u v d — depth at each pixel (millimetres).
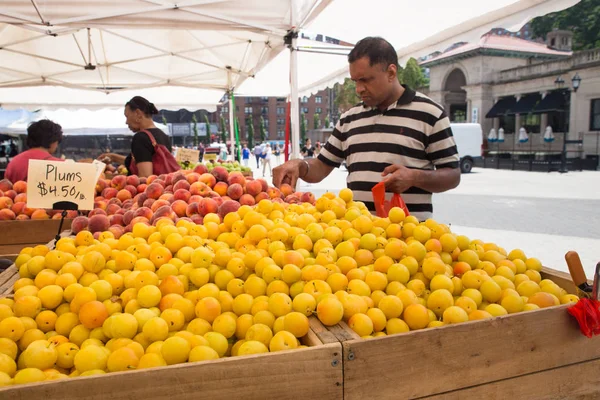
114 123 15172
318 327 1406
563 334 1437
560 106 28781
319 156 3572
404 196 3039
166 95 11383
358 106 3305
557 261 6469
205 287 1654
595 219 9531
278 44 6402
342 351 1220
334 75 8242
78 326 1542
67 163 2537
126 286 1739
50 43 7184
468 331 1329
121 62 8047
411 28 5211
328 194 2457
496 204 11914
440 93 38500
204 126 77500
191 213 2676
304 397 1198
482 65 34250
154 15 4641
